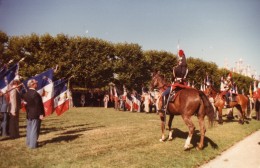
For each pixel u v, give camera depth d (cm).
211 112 970
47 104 1331
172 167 792
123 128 1512
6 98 1186
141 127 1566
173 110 1039
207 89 1947
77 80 3706
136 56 3997
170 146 1058
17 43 3406
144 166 795
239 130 1532
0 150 949
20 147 996
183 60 1094
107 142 1115
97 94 4134
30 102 977
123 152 956
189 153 955
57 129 1445
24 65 3353
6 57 3356
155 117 2217
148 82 4112
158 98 1135
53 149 974
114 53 3916
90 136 1241
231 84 1892
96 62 3681
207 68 4919
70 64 3547
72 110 2852
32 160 837
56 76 3438
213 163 866
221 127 1645
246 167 825
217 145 1098
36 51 3459
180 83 1080
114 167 784
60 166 781
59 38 3525
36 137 988
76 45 3572
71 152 939
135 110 3073
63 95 1570
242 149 1067
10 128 1159
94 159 862
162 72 4194
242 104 1853
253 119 2239
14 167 768
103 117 2125
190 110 966
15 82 1173
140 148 1020
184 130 1476
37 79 1334
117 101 3106
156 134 1326
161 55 4184
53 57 3462
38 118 986
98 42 3712
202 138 990
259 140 1261
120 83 3959
